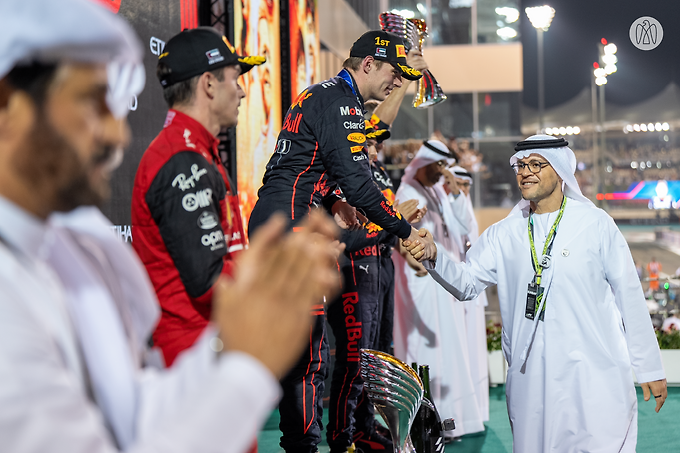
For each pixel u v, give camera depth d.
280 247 0.67
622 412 2.58
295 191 2.84
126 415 0.78
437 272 2.81
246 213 5.12
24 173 0.67
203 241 1.72
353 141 2.80
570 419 2.60
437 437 2.89
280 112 6.13
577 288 2.64
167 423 0.63
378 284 3.54
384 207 2.77
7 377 0.57
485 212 18.72
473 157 15.48
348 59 3.11
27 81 0.67
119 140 0.73
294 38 6.50
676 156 32.16
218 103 1.88
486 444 4.25
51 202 0.70
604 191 18.78
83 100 0.69
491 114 18.86
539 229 2.74
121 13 2.95
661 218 32.91
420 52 3.95
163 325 1.77
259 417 0.65
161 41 3.35
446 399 4.24
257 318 0.65
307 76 7.07
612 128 32.50
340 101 2.83
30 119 0.67
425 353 4.24
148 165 1.77
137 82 0.85
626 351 2.67
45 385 0.59
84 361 0.77
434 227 4.39
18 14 0.66
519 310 2.74
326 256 0.68
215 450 0.62
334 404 3.42
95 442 0.61
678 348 6.21
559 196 2.76
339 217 3.08
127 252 0.94
